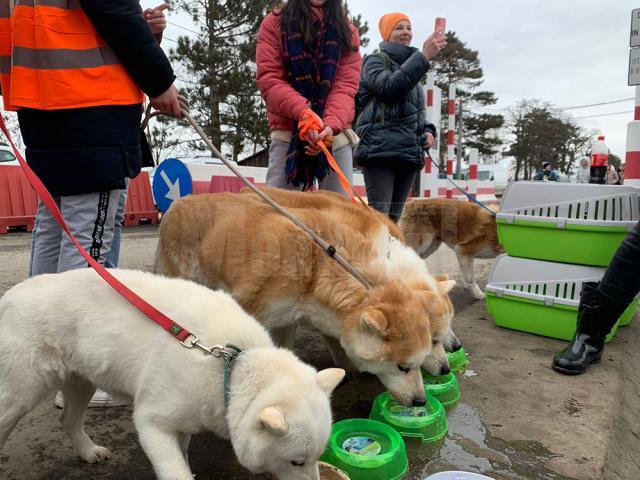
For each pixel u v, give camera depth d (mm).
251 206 3148
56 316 2004
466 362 3564
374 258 2979
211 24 23406
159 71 2623
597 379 3379
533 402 3049
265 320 2965
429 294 2863
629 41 5625
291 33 3865
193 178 9055
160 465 1840
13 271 6031
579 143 54719
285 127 4250
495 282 4441
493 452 2521
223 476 2252
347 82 4098
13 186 10227
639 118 5578
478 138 49656
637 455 2699
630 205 3865
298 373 1968
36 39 2340
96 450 2340
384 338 2652
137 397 1950
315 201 3379
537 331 4223
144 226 11664
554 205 4109
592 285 3533
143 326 1994
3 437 1986
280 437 1779
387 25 4852
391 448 2326
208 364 1911
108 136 2535
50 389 2061
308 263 2877
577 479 2316
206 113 24344
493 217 5469
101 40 2492
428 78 7973
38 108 2393
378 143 4746
